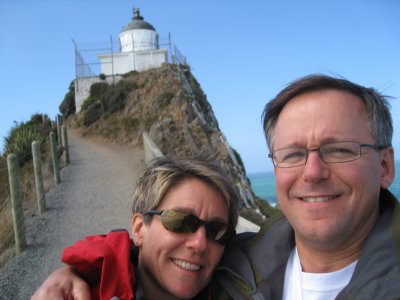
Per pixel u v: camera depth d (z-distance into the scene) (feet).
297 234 1.92
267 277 1.99
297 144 1.80
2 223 7.11
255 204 20.10
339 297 1.67
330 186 1.72
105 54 35.29
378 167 1.77
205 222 1.97
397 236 1.63
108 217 7.88
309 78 1.83
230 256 2.18
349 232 1.74
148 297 2.06
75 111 33.30
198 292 2.04
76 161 15.58
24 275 5.16
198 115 24.88
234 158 23.45
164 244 1.94
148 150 12.25
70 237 6.79
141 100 26.32
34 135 16.55
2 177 11.69
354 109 1.76
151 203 2.01
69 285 1.80
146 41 38.34
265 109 2.03
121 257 1.83
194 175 2.02
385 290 1.54
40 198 8.42
